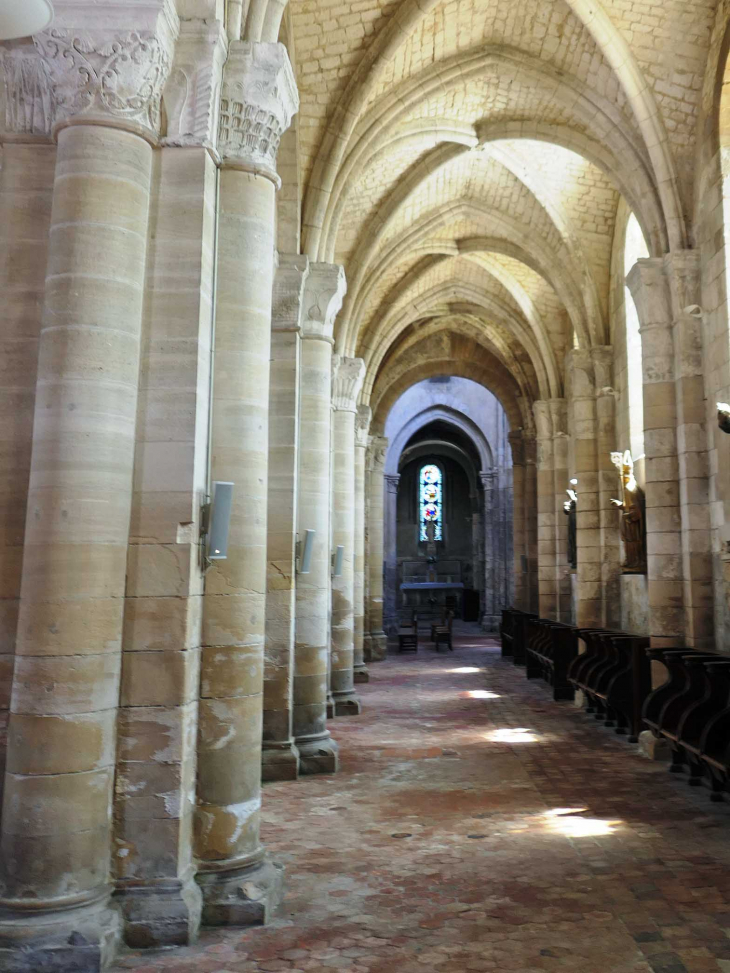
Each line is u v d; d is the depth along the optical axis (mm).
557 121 13531
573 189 15539
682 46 10773
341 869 6031
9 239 5301
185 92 5348
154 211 5301
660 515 11320
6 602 5027
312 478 10727
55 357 4840
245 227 5742
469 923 5000
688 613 10984
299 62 10586
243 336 5664
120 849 4793
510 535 36500
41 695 4562
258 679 5512
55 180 5078
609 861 6188
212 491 5473
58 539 4684
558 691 15680
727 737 8031
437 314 24734
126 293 5012
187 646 5004
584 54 11695
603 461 16438
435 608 44156
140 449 5105
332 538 14734
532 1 11320
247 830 5289
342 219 14953
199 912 4867
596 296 16516
